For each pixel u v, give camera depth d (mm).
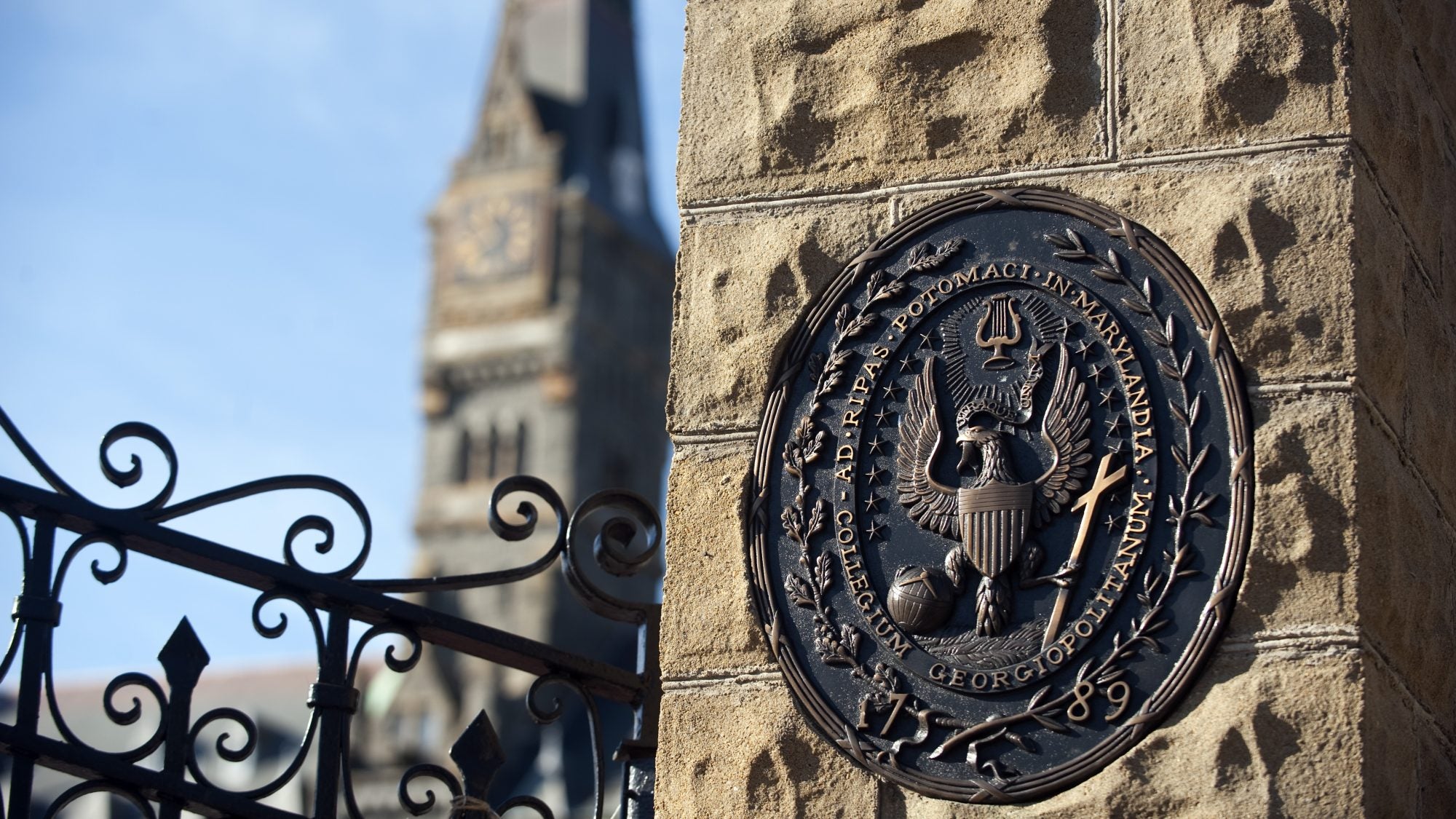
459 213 68375
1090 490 3029
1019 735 2965
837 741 3068
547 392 65562
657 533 3787
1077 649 2967
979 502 3072
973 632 3043
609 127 72500
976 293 3211
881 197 3326
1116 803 2873
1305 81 3107
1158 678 2914
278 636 3529
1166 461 3002
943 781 2986
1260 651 2877
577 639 61875
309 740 3461
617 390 68000
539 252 67438
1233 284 3043
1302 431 2949
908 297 3254
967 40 3332
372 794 53281
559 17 72812
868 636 3105
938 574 3086
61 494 3477
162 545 3498
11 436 3475
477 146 69688
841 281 3301
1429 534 3158
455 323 67062
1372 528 2920
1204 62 3164
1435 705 3115
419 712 54250
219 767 48875
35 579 3432
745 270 3361
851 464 3197
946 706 3025
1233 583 2908
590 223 68250
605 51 73188
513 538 3703
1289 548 2902
